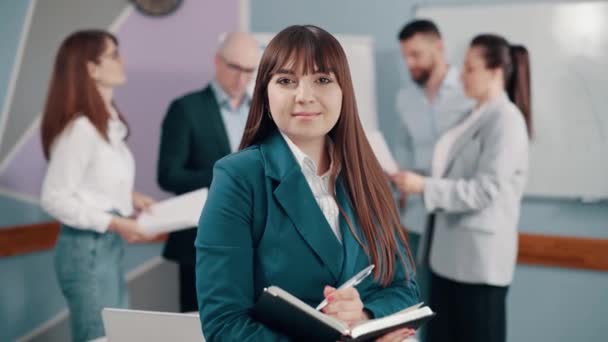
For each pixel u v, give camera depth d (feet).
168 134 10.82
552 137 10.78
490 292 9.70
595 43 10.51
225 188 3.96
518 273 11.23
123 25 11.62
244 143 4.31
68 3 11.34
